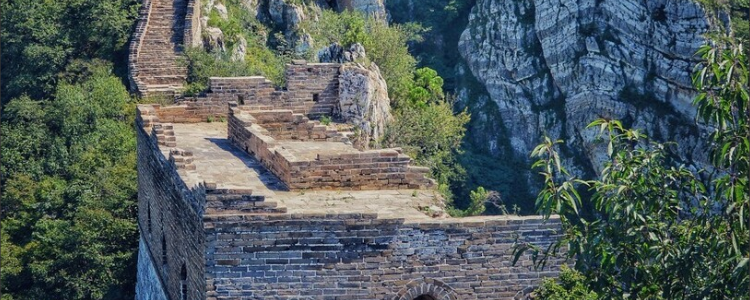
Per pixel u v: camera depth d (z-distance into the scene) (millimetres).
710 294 37031
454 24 134875
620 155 38781
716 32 41375
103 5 90562
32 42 89750
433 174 87938
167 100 80562
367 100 69625
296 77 66938
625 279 37750
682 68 121875
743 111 37781
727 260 36750
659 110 122625
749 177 36750
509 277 41406
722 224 38406
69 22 90812
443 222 40938
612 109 123688
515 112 127562
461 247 41062
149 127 56719
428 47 133500
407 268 40906
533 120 126625
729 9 123125
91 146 78188
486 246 41188
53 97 86438
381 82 83562
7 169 77375
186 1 90938
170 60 86375
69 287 67062
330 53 92625
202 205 40406
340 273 40562
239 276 40125
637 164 38406
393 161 45312
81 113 80312
